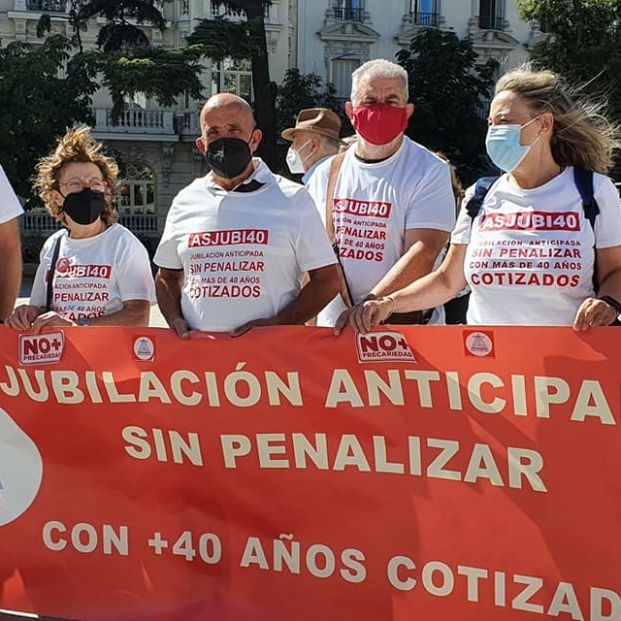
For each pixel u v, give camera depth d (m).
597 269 2.75
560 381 2.55
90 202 3.54
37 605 3.21
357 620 2.85
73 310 3.60
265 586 2.96
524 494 2.63
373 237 3.56
